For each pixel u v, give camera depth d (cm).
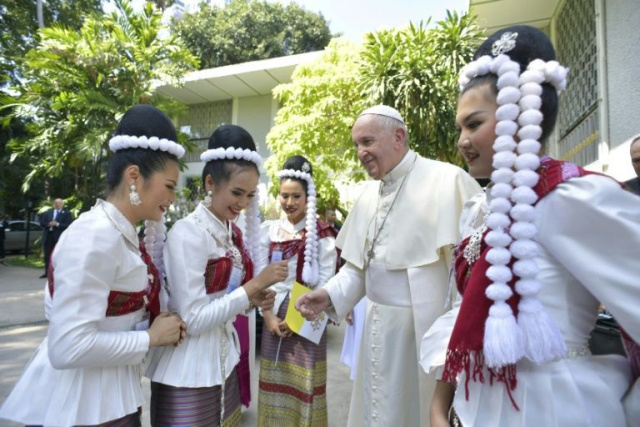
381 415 199
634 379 108
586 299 104
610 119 409
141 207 146
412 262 196
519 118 103
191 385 162
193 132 1488
